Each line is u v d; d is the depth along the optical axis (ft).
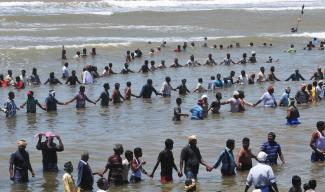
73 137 140.97
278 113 167.63
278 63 275.59
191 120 160.04
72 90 208.95
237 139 136.67
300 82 222.89
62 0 549.54
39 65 263.08
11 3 531.91
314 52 312.50
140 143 134.51
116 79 232.53
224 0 588.91
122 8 525.34
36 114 170.30
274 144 115.03
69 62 272.72
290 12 494.18
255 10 503.61
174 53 306.14
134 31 384.27
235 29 404.98
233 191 98.94
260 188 90.99
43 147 113.39
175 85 216.54
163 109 176.04
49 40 336.29
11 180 106.73
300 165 114.62
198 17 459.32
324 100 187.83
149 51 307.78
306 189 86.99
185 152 105.19
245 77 219.41
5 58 273.95
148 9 515.91
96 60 279.69
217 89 209.15
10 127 152.76
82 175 100.42
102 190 90.07
